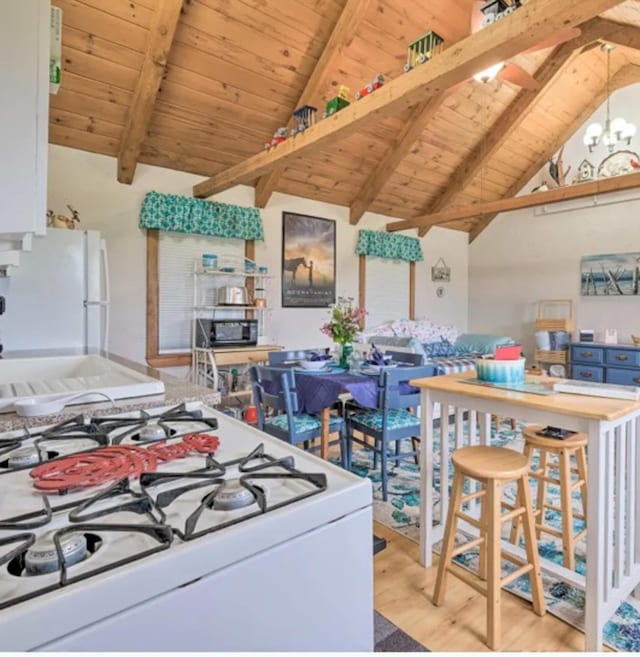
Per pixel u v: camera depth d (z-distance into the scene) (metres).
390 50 4.18
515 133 6.11
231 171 4.21
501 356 2.12
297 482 0.83
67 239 3.02
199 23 3.46
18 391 1.49
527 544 1.75
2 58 1.02
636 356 5.44
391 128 5.19
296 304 5.75
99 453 0.96
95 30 3.26
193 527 0.64
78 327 3.05
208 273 4.94
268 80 4.10
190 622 0.59
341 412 3.22
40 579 0.54
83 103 3.71
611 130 4.83
